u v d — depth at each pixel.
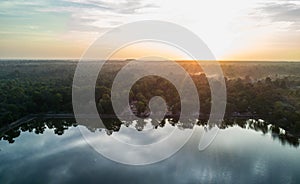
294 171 52.38
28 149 64.75
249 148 64.19
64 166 54.38
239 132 77.88
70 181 48.44
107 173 50.72
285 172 51.94
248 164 55.06
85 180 48.62
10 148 65.88
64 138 72.00
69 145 66.25
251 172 51.72
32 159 58.41
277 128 81.88
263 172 51.84
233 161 56.25
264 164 55.28
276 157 58.94
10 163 56.84
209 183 47.22
